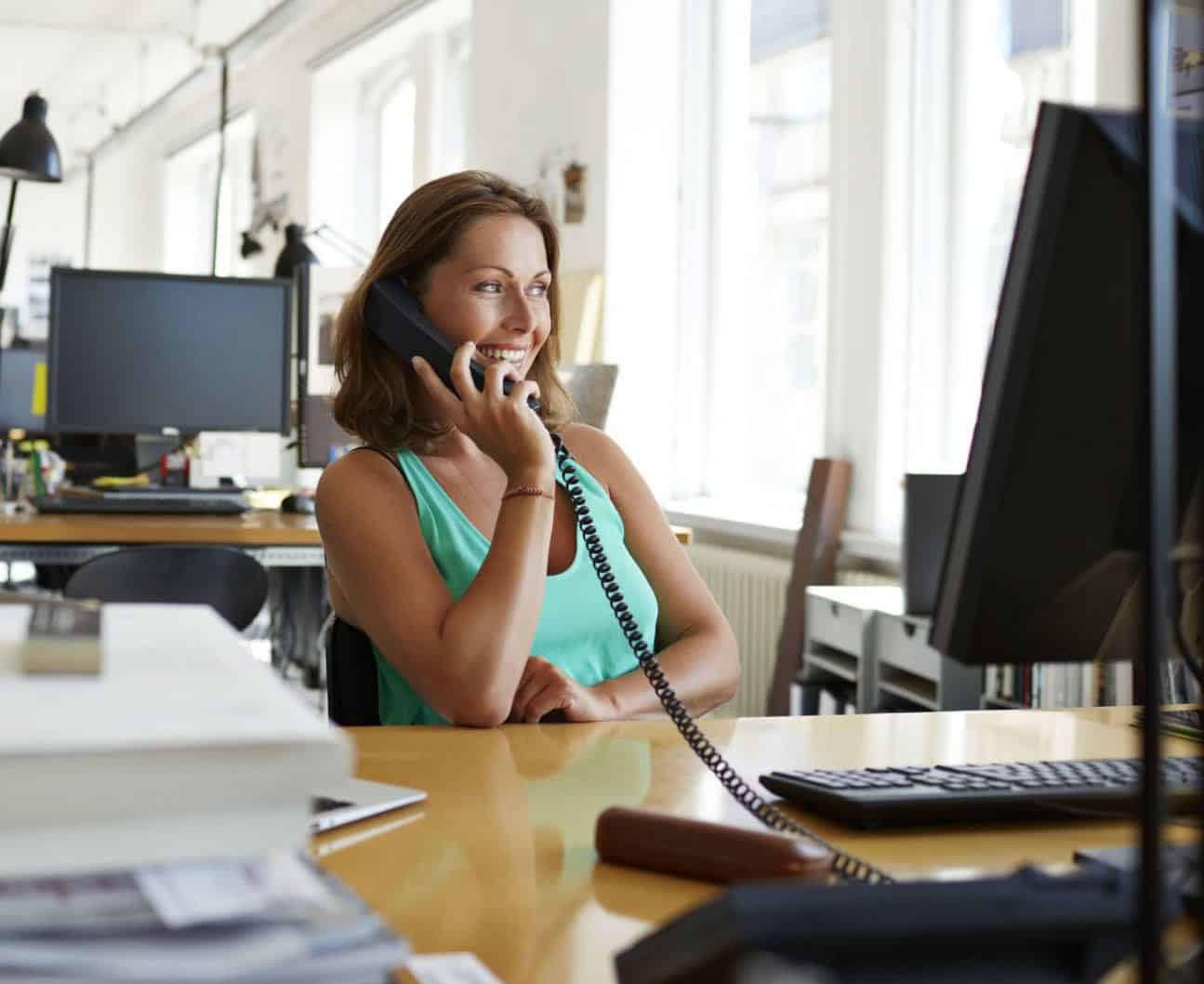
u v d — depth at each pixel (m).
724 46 5.36
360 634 1.65
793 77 4.98
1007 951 0.54
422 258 1.74
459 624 1.48
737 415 5.39
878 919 0.53
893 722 1.44
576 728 1.38
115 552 3.17
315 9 8.55
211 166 12.49
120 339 3.79
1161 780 0.52
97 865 0.49
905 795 1.01
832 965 0.52
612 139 5.40
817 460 4.37
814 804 1.04
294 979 0.50
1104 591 0.87
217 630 0.67
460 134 7.60
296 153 9.23
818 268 4.84
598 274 5.42
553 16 5.81
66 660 0.56
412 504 1.66
